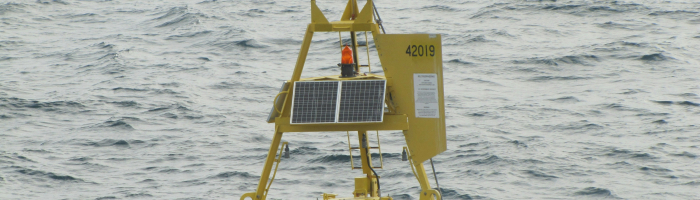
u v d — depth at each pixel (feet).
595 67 262.26
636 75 246.88
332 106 62.95
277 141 65.36
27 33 372.99
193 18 392.27
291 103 64.90
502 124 182.91
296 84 63.67
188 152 159.02
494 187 130.72
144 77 258.78
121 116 196.13
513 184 132.46
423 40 63.05
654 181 132.46
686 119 182.91
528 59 278.87
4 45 338.54
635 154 150.71
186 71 270.26
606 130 173.78
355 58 71.05
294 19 395.96
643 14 375.04
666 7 390.83
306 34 63.36
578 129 175.83
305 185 134.00
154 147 163.63
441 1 444.14
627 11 382.22
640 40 309.42
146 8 444.96
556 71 258.16
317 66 280.92
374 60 292.20
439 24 374.22
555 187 130.31
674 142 160.66
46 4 456.45
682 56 277.85
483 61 279.69
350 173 141.38
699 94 213.87
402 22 385.91
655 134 168.55
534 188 130.00
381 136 172.76
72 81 254.88
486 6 411.54
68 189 131.64
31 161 149.79
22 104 211.41
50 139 171.32
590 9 387.55
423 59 63.36
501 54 291.79
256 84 245.45
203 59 295.28
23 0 459.73
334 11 425.28
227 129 181.88
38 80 257.34
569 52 287.07
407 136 64.28
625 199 122.01
